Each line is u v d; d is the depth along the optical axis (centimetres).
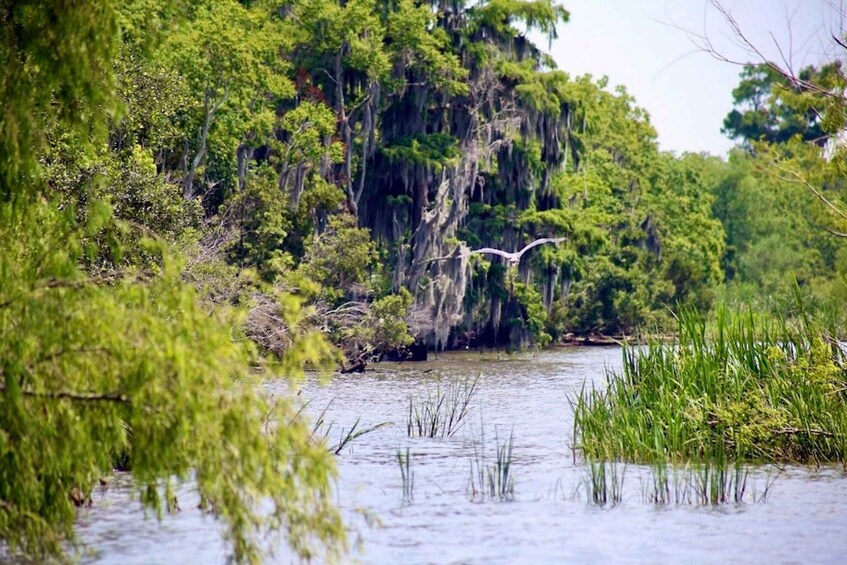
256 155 12006
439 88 13125
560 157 14012
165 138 8719
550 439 5316
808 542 3169
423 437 5366
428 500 3741
